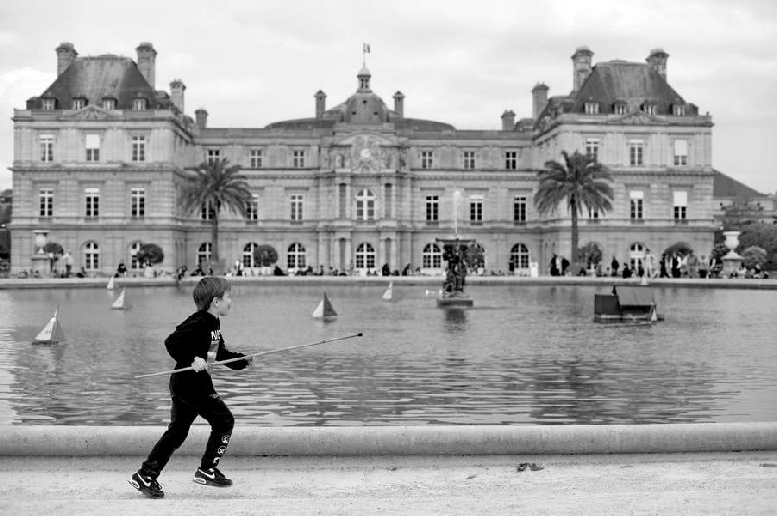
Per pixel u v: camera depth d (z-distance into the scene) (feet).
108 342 113.50
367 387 79.66
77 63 388.78
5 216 561.84
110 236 373.20
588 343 112.98
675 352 103.86
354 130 396.57
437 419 66.44
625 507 42.57
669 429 52.21
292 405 71.51
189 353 44.83
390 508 42.73
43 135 374.02
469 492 45.55
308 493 45.68
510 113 467.93
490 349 106.83
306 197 405.80
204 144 418.72
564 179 327.06
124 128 373.20
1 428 51.13
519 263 408.67
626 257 381.60
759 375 86.43
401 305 189.47
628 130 381.40
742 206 640.17
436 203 408.46
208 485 46.52
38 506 43.21
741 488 45.62
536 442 51.60
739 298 214.69
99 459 50.98
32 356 99.66
